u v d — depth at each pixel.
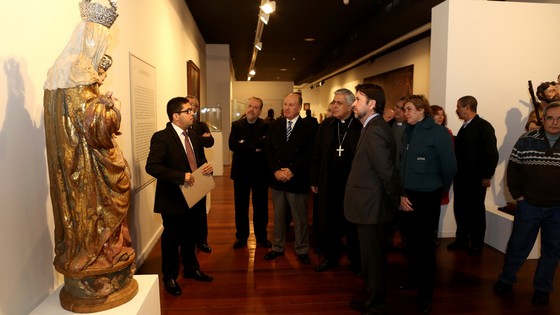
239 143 3.70
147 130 3.54
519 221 2.71
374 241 2.29
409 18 5.64
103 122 1.43
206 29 8.20
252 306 2.61
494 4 3.98
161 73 4.17
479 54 4.01
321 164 3.04
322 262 3.29
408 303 2.66
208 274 3.14
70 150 1.45
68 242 1.51
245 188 3.76
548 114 2.51
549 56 4.11
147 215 3.57
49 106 1.47
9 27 1.47
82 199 1.49
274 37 8.92
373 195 2.21
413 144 2.67
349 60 9.68
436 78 4.17
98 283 1.54
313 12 6.77
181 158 2.68
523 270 3.21
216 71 9.96
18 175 1.53
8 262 1.46
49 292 1.76
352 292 2.82
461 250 3.69
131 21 3.07
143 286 1.77
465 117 3.54
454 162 2.59
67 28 1.96
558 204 2.54
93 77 1.45
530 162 2.62
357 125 2.95
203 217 3.60
